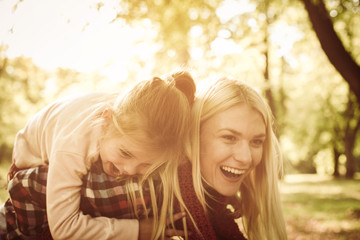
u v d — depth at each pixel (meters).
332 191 17.36
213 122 1.87
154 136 1.67
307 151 37.59
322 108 28.09
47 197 1.71
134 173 1.77
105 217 1.79
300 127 31.30
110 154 1.72
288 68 20.19
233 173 1.91
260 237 2.22
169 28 6.25
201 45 7.23
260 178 2.16
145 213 1.87
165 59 6.57
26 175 1.83
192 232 1.88
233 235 2.07
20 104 16.08
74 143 1.75
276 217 2.16
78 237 1.69
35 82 12.17
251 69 10.10
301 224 8.77
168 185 1.87
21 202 1.81
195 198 1.89
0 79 13.09
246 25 9.42
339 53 6.80
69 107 1.92
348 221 8.95
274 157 2.20
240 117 1.85
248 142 1.89
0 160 20.89
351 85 6.87
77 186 1.76
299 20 11.73
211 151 1.88
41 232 1.85
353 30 12.71
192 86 1.94
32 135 2.02
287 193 16.52
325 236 7.57
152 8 5.62
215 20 6.99
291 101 27.45
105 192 1.80
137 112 1.68
